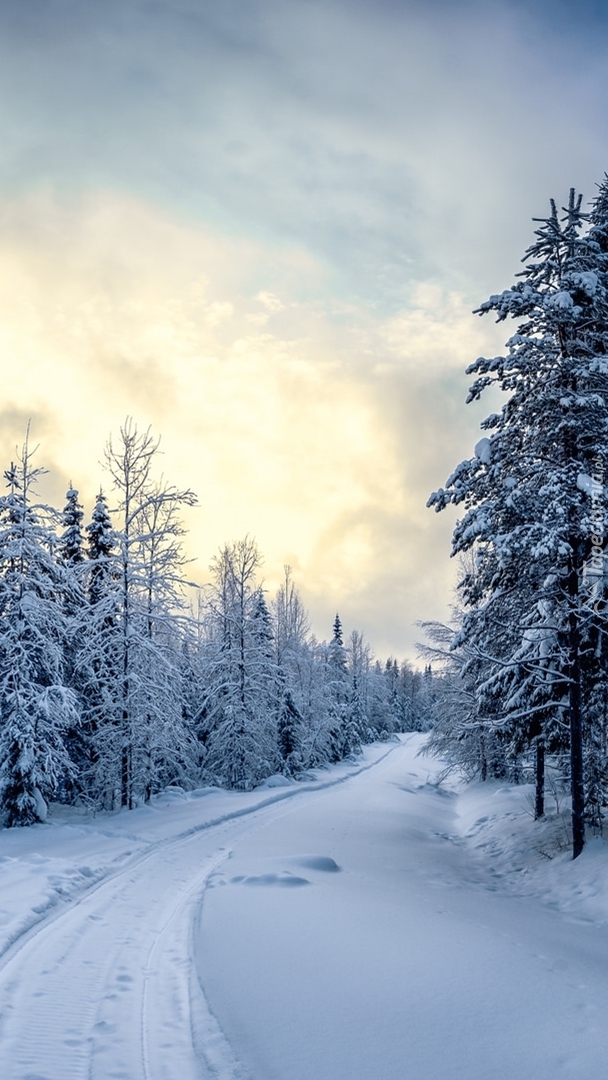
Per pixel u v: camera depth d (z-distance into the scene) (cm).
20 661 2169
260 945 812
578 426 1420
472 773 3741
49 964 747
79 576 2572
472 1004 620
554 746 1686
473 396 1508
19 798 2014
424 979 689
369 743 7962
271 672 3872
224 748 3444
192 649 2783
